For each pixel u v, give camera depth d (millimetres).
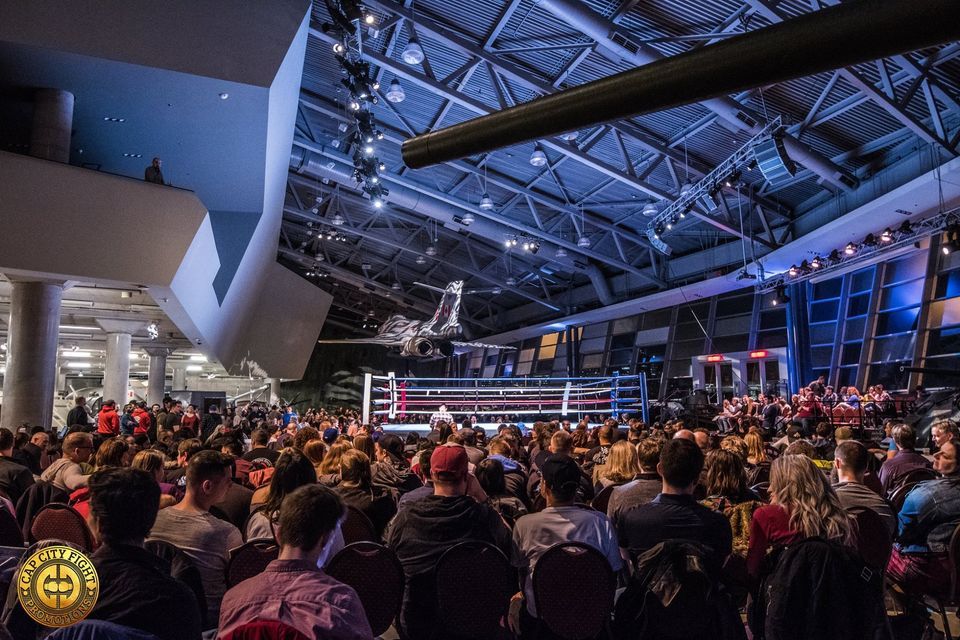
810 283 20891
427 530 3430
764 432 11539
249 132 12969
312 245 32500
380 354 45438
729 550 3076
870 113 13828
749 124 14453
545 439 8148
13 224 9867
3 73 10625
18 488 5258
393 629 4352
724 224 18406
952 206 14344
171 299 13180
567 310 30406
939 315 16125
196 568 3092
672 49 13484
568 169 19562
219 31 10664
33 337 12047
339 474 4934
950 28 802
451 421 12539
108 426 11664
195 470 3316
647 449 4367
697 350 24219
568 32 13555
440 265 31734
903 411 15070
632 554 3193
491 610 3309
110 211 10391
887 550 3123
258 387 38562
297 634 1830
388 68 14812
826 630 2527
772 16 11656
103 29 10023
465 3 13383
